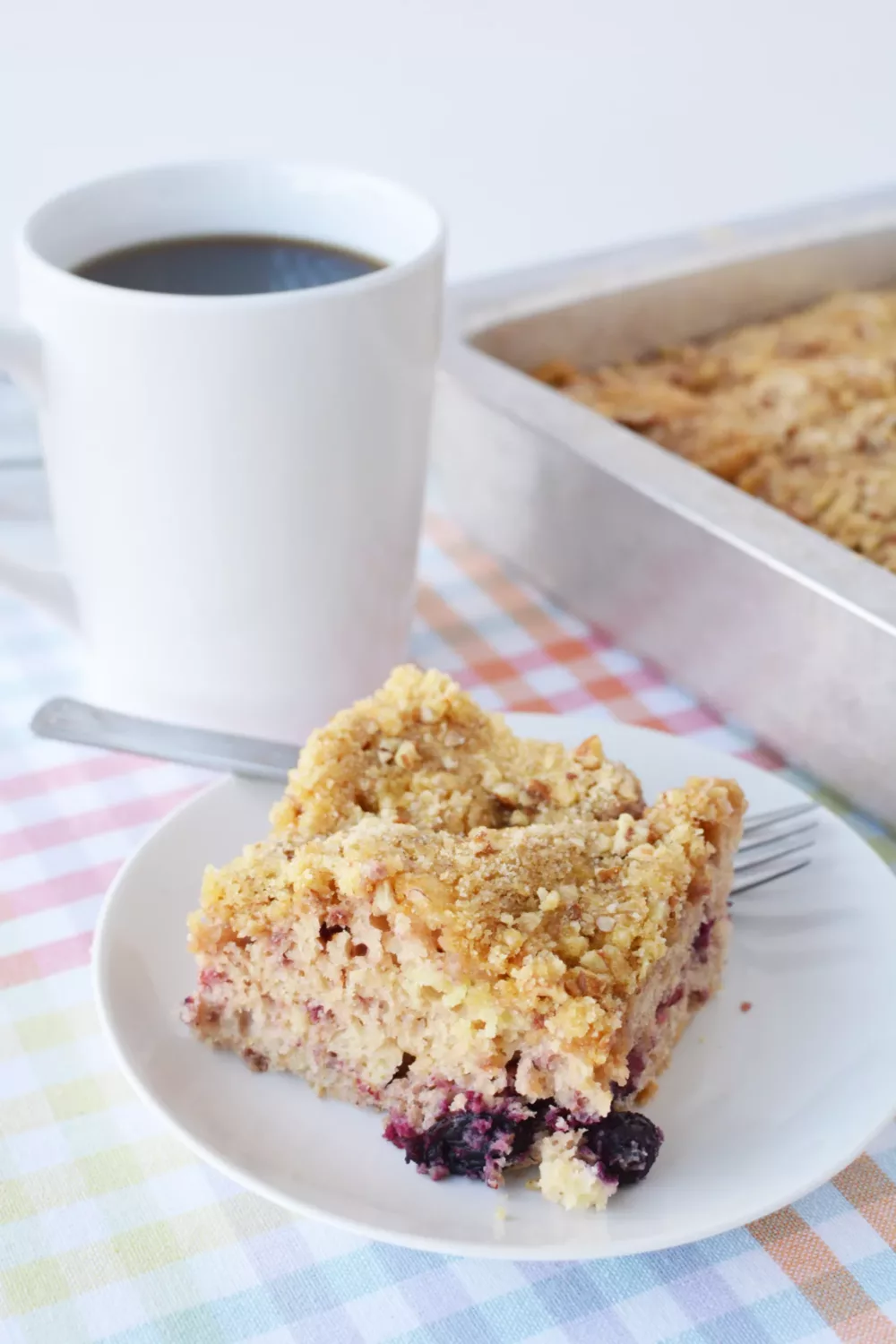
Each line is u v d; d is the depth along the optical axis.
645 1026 0.39
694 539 0.50
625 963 0.39
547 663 0.54
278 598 0.47
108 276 0.48
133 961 0.41
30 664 0.54
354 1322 0.37
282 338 0.44
